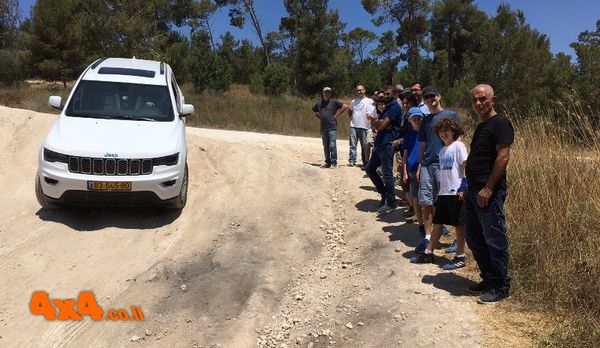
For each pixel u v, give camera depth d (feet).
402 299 16.21
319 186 28.32
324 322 15.85
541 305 15.06
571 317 14.21
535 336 13.53
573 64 62.49
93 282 18.76
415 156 20.56
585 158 21.50
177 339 15.60
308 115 69.77
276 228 22.91
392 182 24.02
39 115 36.58
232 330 15.83
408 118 20.97
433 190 18.70
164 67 30.09
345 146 46.65
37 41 94.89
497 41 66.74
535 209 19.26
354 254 20.72
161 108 25.80
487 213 15.05
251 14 168.55
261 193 26.68
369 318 15.60
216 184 27.96
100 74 27.04
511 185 21.12
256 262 19.98
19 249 20.56
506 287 15.43
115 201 22.03
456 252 18.15
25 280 18.62
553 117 24.80
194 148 32.42
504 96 63.62
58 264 19.74
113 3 93.25
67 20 96.84
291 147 41.50
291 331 15.70
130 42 92.73
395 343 14.02
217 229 22.94
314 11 136.36
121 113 24.99
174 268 19.69
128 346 15.42
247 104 74.02
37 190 23.07
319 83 134.82
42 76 97.50
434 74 171.12
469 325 14.23
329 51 136.87
